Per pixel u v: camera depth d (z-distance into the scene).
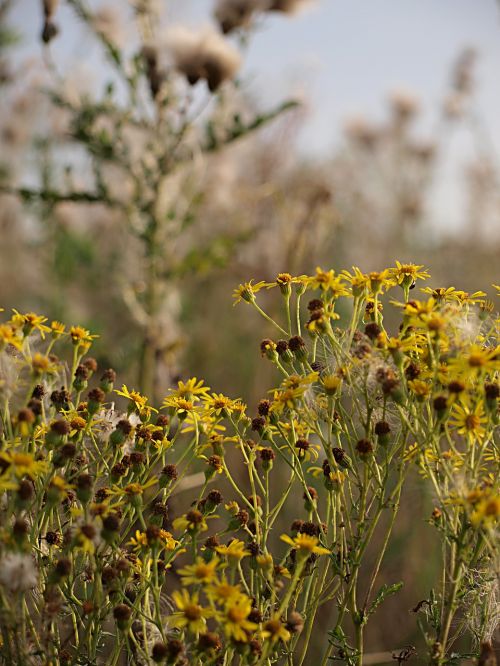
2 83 5.61
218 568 1.79
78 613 1.99
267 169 5.49
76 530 1.77
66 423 1.89
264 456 2.18
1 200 5.48
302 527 2.05
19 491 1.75
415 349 1.97
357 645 2.02
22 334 2.04
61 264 5.34
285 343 2.15
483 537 1.83
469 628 2.06
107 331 4.88
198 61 3.73
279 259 4.61
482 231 6.92
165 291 4.02
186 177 4.10
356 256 6.39
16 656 1.71
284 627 1.79
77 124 3.90
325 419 2.10
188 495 3.81
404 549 3.56
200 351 5.26
